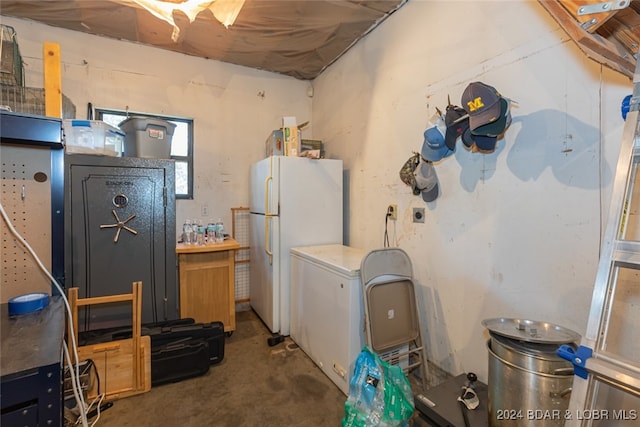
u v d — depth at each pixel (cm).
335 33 289
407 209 242
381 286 198
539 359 119
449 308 206
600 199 135
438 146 195
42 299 121
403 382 170
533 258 160
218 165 355
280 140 308
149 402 200
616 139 130
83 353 195
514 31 168
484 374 183
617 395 122
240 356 258
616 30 103
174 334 227
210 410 193
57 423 84
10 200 126
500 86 175
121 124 282
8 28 256
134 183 252
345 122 324
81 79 294
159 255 262
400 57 247
